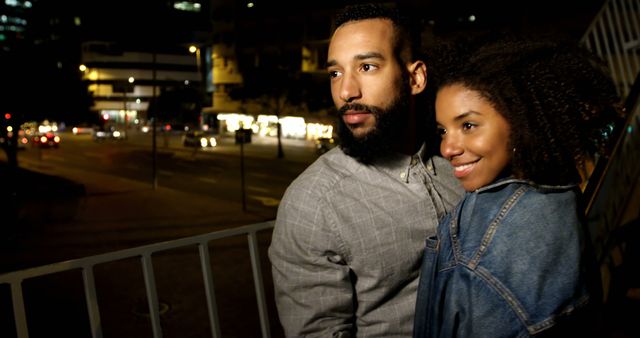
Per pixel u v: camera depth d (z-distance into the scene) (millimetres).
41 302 7172
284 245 1354
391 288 1328
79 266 1625
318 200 1319
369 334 1334
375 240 1309
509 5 26453
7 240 10984
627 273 2863
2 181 17375
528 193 1036
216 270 8594
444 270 1090
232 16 51438
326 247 1310
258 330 6176
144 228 12562
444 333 1049
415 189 1401
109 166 28594
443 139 1156
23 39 22812
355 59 1351
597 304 1017
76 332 6242
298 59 45250
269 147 41625
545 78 1042
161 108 64938
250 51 50000
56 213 14141
